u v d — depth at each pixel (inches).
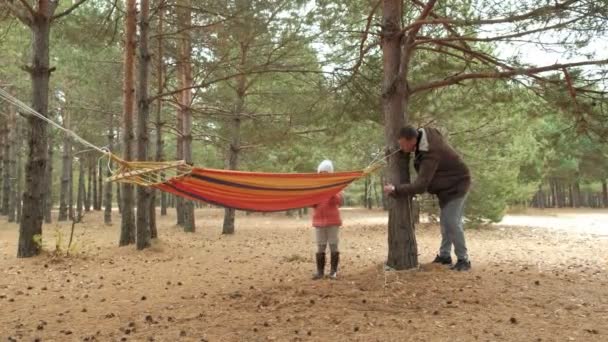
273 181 231.0
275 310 215.8
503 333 180.1
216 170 219.3
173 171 217.2
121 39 552.7
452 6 310.7
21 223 395.2
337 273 301.6
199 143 1257.4
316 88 394.0
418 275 259.3
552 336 176.9
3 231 709.9
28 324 209.6
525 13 240.5
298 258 402.9
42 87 401.1
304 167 1029.8
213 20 505.7
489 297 226.2
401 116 274.7
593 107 266.8
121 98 729.6
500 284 250.8
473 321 193.8
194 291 273.1
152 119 813.9
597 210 1592.0
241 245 522.3
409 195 259.6
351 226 816.3
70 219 1055.0
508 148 679.1
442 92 394.0
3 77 782.5
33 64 398.9
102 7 550.0
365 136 702.5
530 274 287.4
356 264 373.7
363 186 1921.8
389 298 224.1
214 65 566.9
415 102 377.1
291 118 559.5
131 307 237.6
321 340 176.2
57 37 520.7
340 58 364.5
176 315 218.2
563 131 296.5
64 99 889.5
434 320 195.6
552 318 198.5
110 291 277.1
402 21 309.7
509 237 610.2
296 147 797.9
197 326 198.2
